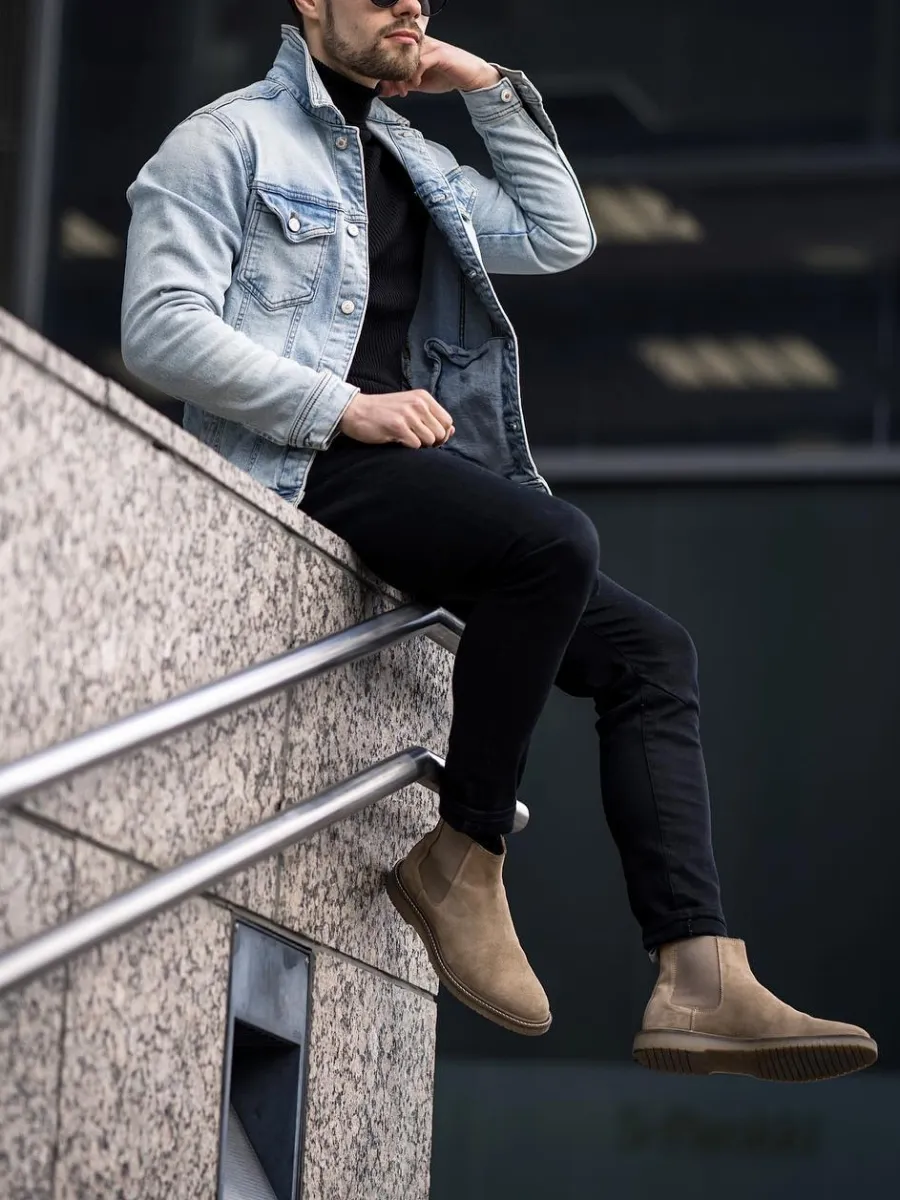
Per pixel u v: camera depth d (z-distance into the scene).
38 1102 3.25
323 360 4.43
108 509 3.48
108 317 14.20
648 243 14.43
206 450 3.80
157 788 3.64
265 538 4.03
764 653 13.98
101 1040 3.44
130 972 3.54
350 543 4.36
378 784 4.18
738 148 14.38
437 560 4.25
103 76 14.45
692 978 4.30
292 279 4.44
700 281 14.33
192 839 3.74
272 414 4.24
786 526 14.12
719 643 14.05
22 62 14.37
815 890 13.52
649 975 13.45
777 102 14.37
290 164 4.50
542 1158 13.02
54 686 3.31
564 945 13.60
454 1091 13.26
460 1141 13.14
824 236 14.26
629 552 14.23
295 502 4.32
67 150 14.37
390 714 4.61
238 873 3.68
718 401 14.23
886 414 14.02
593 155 14.52
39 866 3.27
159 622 3.63
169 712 3.40
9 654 3.18
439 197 4.73
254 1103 4.19
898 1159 12.59
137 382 14.17
